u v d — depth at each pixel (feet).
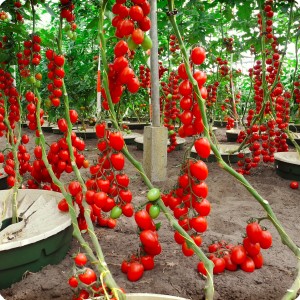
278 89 4.09
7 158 3.25
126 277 2.04
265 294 1.89
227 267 2.09
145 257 2.06
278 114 4.20
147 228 1.82
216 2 3.97
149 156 4.02
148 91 6.56
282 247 2.45
